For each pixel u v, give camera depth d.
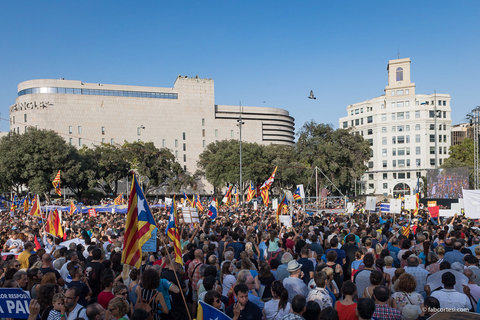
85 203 75.44
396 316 5.85
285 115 158.12
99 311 5.64
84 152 83.88
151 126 125.81
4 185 65.06
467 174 50.84
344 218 22.30
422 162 107.06
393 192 108.75
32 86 116.00
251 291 7.20
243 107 147.38
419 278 7.91
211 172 76.88
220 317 5.44
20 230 16.33
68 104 117.25
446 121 109.12
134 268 7.52
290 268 7.29
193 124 130.50
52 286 6.18
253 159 73.75
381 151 112.00
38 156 62.16
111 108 121.88
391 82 113.00
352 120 120.62
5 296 6.60
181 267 8.99
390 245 11.78
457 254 9.69
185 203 30.98
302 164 74.19
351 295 5.96
